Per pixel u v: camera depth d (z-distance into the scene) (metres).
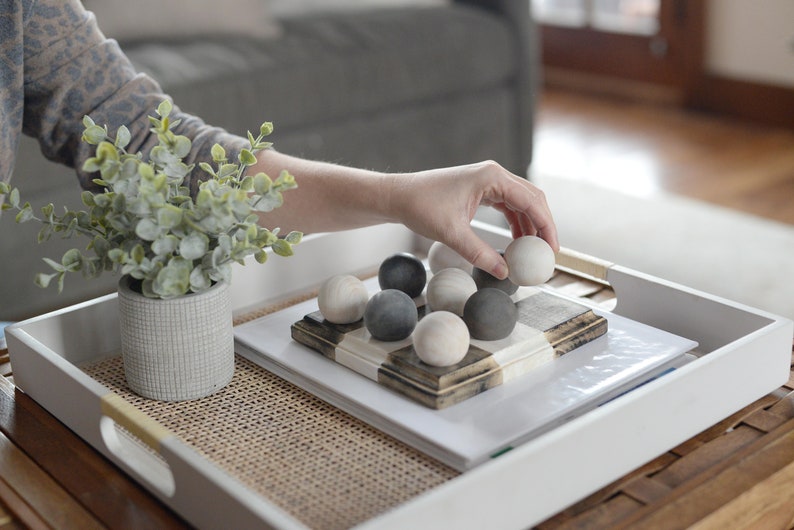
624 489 0.75
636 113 3.85
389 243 1.22
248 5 2.51
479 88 2.84
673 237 2.58
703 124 3.66
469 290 0.90
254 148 0.85
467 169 0.90
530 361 0.86
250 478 0.75
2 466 0.80
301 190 0.99
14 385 0.95
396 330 0.86
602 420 0.73
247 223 0.80
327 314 0.91
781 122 3.55
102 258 0.82
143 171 0.75
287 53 2.44
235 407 0.86
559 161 3.29
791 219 2.69
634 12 3.99
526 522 0.69
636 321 1.03
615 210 2.79
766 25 3.52
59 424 0.87
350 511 0.71
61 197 2.01
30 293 2.01
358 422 0.83
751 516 0.75
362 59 2.53
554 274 1.18
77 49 1.03
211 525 0.69
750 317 0.94
